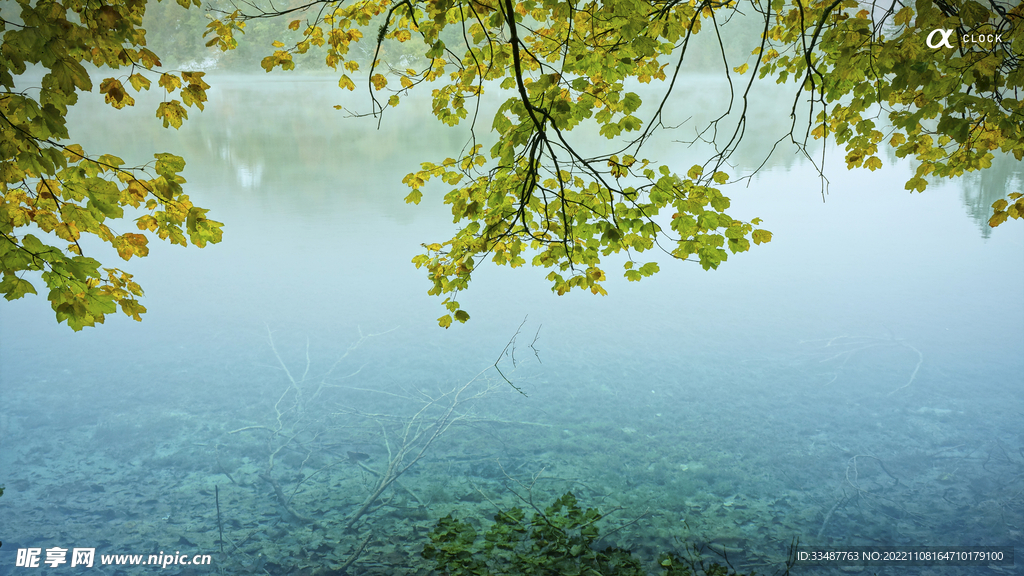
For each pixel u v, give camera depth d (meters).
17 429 6.98
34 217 3.64
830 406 7.29
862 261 12.31
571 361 8.49
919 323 9.45
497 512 5.57
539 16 4.14
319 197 18.78
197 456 6.52
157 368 8.41
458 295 10.84
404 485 6.00
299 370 8.34
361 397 7.67
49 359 8.65
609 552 5.00
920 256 12.55
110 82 3.12
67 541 5.28
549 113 3.50
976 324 9.34
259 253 13.22
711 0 4.01
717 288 11.09
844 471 6.11
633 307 10.28
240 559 5.06
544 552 5.02
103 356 8.74
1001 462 6.15
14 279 3.47
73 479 6.14
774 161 24.19
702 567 4.83
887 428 6.83
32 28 2.67
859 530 5.28
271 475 6.21
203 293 11.05
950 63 3.12
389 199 18.38
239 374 8.24
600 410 7.34
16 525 5.46
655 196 4.10
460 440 6.75
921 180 4.35
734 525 5.37
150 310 10.33
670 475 6.11
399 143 31.02
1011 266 11.82
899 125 3.41
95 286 3.82
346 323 9.75
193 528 5.44
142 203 3.74
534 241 4.68
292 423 7.12
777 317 9.80
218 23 3.68
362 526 5.43
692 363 8.38
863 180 20.28
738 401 7.46
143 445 6.70
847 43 3.62
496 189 4.25
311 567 4.93
